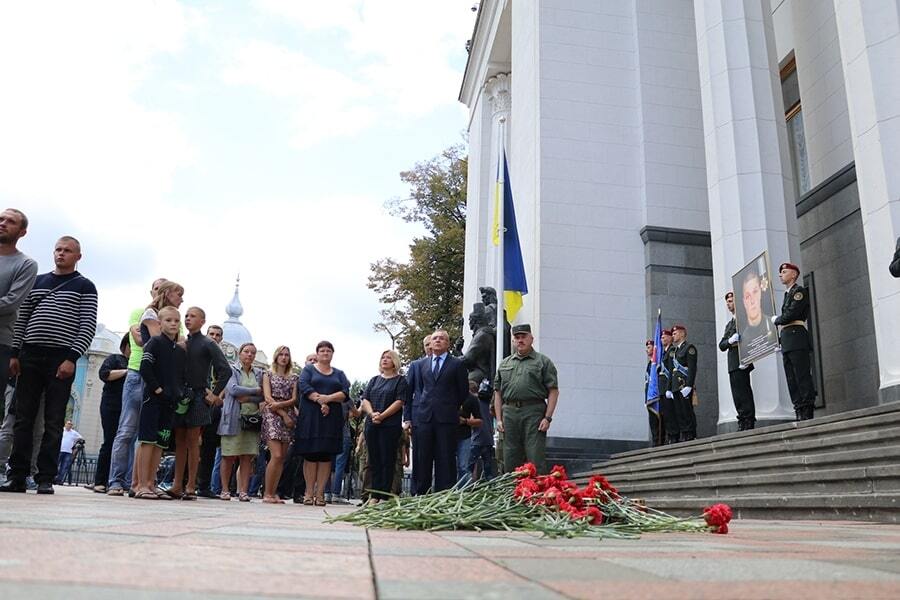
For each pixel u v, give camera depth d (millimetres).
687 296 15852
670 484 8969
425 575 1806
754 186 12750
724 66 13477
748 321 10742
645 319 15922
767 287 10336
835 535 4016
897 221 9180
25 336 6879
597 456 14734
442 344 7742
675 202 16453
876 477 5883
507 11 22891
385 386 8578
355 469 15109
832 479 6383
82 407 48906
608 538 3451
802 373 9648
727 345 11391
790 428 8609
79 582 1418
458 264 31359
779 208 12656
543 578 1793
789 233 12625
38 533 2432
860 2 9969
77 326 7004
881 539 3705
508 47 24469
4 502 4633
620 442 15172
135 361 8219
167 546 2215
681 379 12102
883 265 9281
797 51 15867
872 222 9516
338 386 9414
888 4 9727
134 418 8117
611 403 15375
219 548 2250
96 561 1749
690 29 17625
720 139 13266
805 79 15555
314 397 9188
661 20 17578
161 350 7004
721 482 7910
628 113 17078
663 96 17062
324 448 9141
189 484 8070
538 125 16750
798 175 16031
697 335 15672
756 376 11898
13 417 7445
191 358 7660
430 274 31422
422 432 7562
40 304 6934
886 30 9688
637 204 16547
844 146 14203
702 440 10469
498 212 15594
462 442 9695
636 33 17438
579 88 17094
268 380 9625
